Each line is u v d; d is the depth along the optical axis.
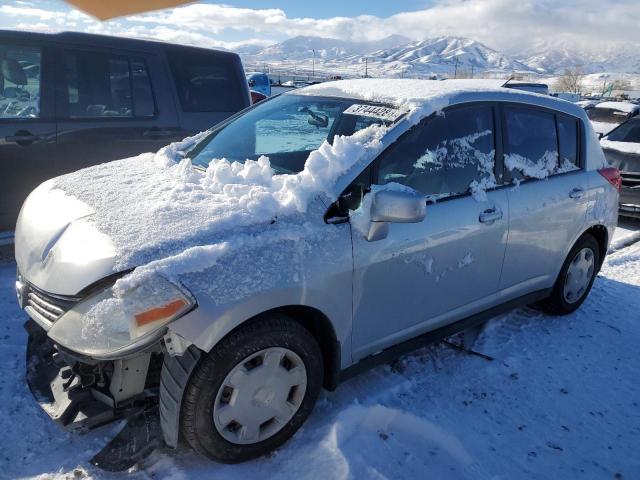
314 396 2.69
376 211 2.58
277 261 2.39
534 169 3.72
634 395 3.34
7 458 2.49
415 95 3.22
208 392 2.31
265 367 2.45
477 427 2.92
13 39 4.62
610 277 5.43
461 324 3.43
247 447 2.49
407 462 2.62
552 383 3.40
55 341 2.35
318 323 2.70
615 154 7.91
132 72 5.24
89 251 2.31
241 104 6.00
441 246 3.05
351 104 3.37
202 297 2.19
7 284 4.39
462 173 3.25
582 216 4.08
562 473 2.64
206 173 2.91
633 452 2.83
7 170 4.65
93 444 2.61
